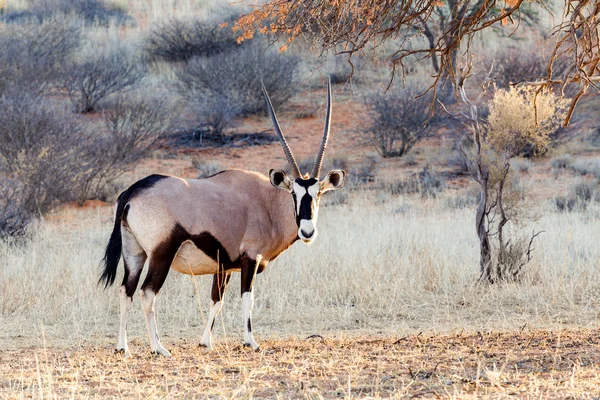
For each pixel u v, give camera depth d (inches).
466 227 1784.0
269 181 994.7
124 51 4008.4
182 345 1011.9
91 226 2102.6
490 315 1160.8
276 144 3024.1
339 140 3053.6
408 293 1286.9
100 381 727.1
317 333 1085.8
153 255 893.8
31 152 2333.9
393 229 1755.7
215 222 917.2
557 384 639.8
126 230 917.2
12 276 1341.0
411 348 892.0
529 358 792.3
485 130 1685.5
